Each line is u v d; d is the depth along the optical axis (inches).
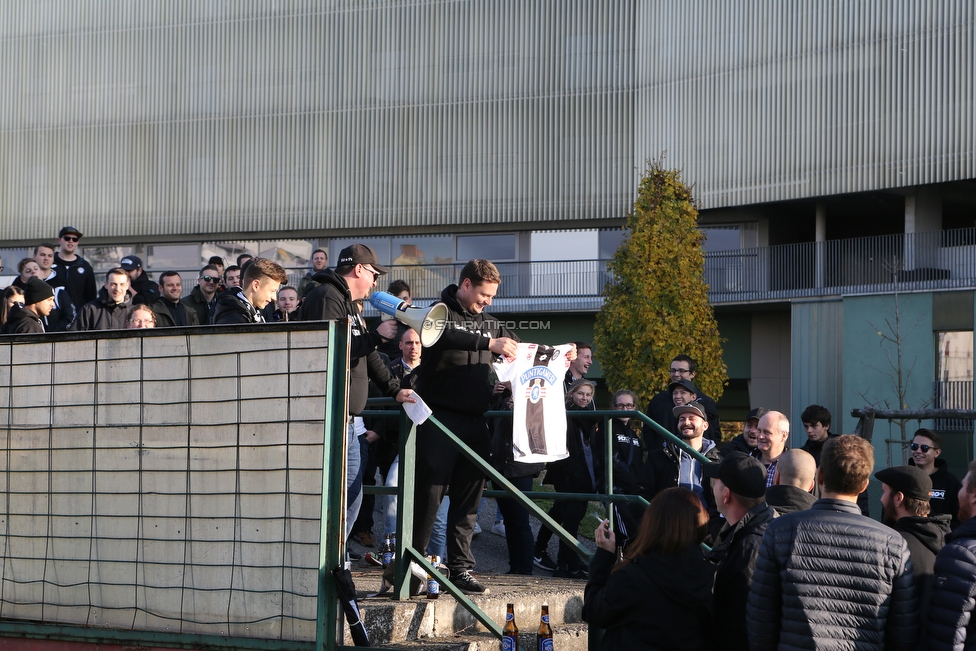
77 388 214.4
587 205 1274.6
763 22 1178.0
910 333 1064.8
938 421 860.0
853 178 1110.4
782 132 1161.4
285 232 1392.7
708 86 1213.7
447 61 1327.5
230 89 1392.7
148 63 1422.2
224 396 200.2
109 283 381.1
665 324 1030.4
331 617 189.6
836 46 1127.0
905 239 1098.7
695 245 1069.1
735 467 207.0
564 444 262.8
